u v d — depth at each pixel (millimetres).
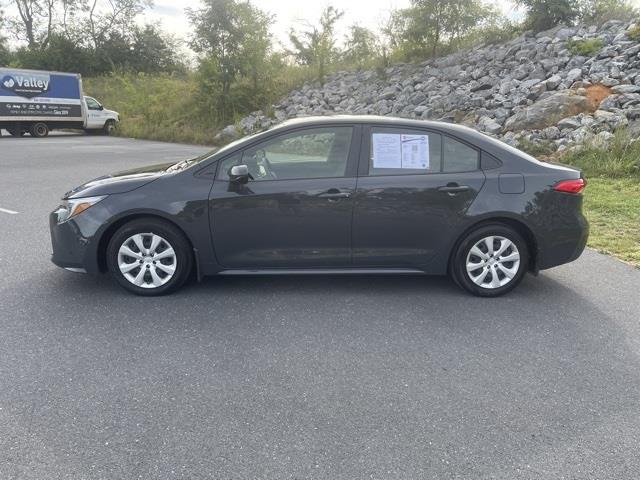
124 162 14453
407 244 4727
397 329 4129
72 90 25812
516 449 2734
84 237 4547
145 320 4199
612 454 2709
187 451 2662
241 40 23594
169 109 26297
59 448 2660
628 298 4840
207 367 3492
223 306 4512
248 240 4648
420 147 4715
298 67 25547
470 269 4777
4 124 24625
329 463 2600
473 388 3303
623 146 10359
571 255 4824
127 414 2955
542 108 12797
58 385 3230
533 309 4570
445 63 19766
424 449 2719
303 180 4617
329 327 4145
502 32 19469
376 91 20625
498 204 4633
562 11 17531
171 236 4594
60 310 4348
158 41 47188
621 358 3725
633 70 13266
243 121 22781
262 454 2654
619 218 7453
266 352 3719
